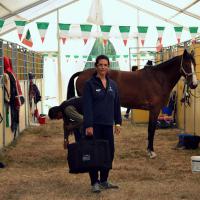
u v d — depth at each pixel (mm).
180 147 8336
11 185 5680
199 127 9430
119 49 16578
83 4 16375
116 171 6359
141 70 7824
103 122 5008
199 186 5520
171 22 16469
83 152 4871
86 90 4984
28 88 12258
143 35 12219
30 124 12242
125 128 11492
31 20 16062
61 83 16578
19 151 8188
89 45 16484
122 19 16656
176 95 11555
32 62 13398
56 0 14156
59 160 7316
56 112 6086
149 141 7559
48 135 10383
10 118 9156
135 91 7656
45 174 6273
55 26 16344
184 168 6551
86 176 6090
